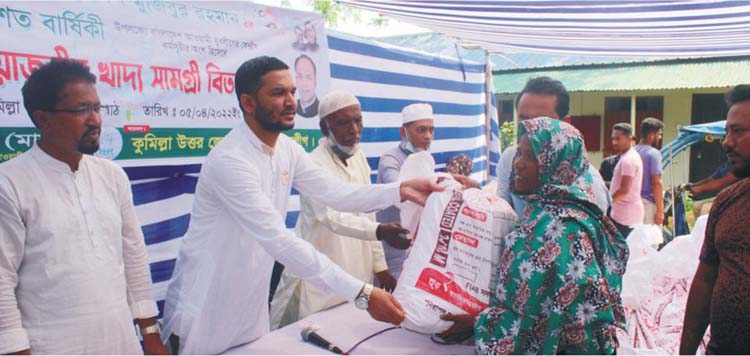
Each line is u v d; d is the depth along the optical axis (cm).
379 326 206
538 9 334
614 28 374
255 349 190
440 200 186
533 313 154
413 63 518
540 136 165
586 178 168
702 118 1023
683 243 302
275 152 213
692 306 195
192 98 312
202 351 200
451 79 580
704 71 920
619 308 168
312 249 181
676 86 878
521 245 161
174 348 214
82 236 175
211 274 198
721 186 682
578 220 156
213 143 327
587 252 154
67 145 172
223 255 199
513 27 404
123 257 199
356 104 279
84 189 180
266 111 192
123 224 197
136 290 201
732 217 169
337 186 231
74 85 168
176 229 314
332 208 232
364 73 459
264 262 207
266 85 191
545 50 559
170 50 300
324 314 222
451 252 176
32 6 244
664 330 260
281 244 180
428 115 362
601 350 154
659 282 291
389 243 252
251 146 199
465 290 172
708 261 187
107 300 179
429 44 980
